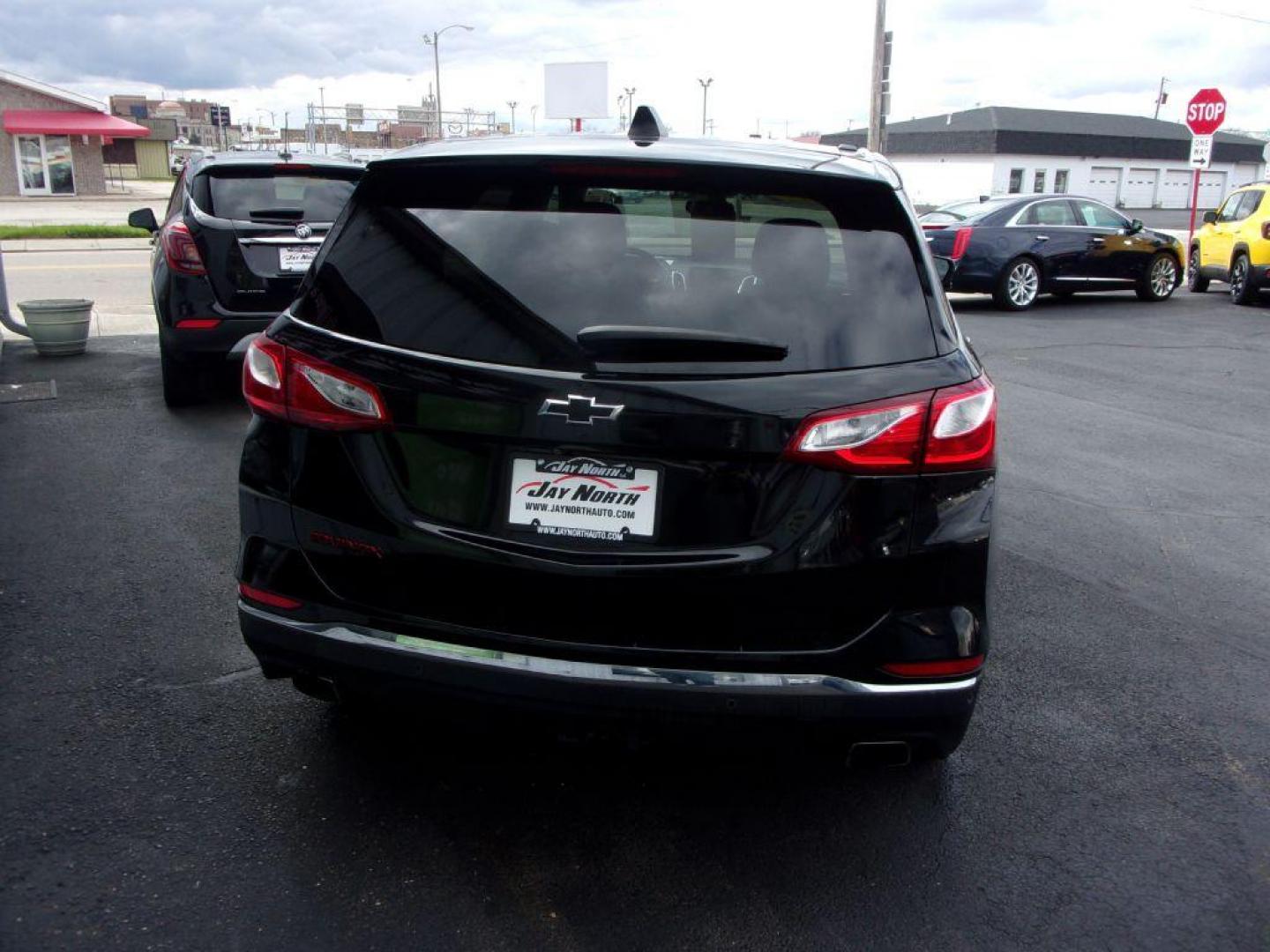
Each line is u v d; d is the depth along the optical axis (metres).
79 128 39.91
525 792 2.96
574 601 2.40
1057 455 7.07
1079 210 15.80
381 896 2.52
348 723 3.29
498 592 2.43
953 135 58.81
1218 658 4.05
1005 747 3.34
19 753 3.07
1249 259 15.63
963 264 15.03
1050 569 4.96
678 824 2.84
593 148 2.70
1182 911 2.59
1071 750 3.34
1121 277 16.06
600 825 2.82
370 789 2.95
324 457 2.55
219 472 5.95
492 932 2.41
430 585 2.48
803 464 2.34
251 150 8.00
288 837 2.72
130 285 14.87
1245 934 2.52
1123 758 3.30
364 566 2.53
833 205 2.61
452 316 2.50
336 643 2.54
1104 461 6.94
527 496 2.41
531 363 2.39
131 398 7.75
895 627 2.41
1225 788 3.15
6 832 2.70
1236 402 8.93
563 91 51.22
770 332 2.40
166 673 3.59
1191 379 9.92
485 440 2.41
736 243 2.52
